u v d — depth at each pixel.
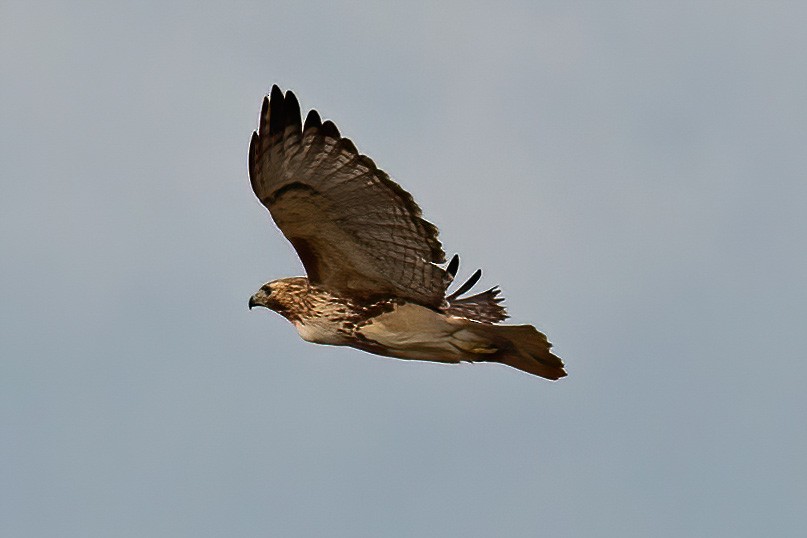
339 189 16.92
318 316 18.25
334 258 17.77
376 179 16.77
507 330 17.42
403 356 18.36
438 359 18.25
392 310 17.91
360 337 18.17
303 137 16.62
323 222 17.33
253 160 16.56
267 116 16.50
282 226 17.45
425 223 17.00
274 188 16.92
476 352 17.92
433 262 17.28
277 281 18.56
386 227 17.20
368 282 17.86
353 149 16.66
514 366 18.08
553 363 17.66
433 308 17.75
